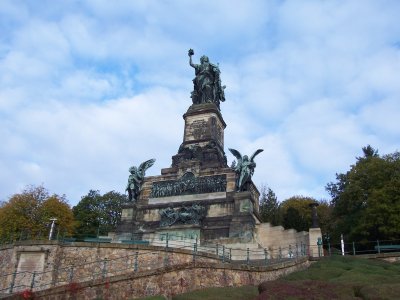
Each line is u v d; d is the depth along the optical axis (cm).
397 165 6234
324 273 3384
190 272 3012
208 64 7475
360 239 6050
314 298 2555
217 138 6950
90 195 9844
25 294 2583
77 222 8506
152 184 6266
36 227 7281
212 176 5988
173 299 2670
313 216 5178
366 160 7006
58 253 3856
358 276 3058
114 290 2733
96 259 3819
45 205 7612
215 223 5547
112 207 9625
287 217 7256
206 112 6925
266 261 4038
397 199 5862
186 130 6906
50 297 2614
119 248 3850
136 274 2823
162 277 2892
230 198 5669
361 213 6144
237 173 5800
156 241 5522
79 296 2652
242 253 5141
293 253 4925
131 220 5988
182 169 6203
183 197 5959
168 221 5691
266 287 2823
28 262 3822
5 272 3847
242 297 2681
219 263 3186
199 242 5406
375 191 5988
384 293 2470
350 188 6469
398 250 5225
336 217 7006
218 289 2842
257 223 5609
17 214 7319
